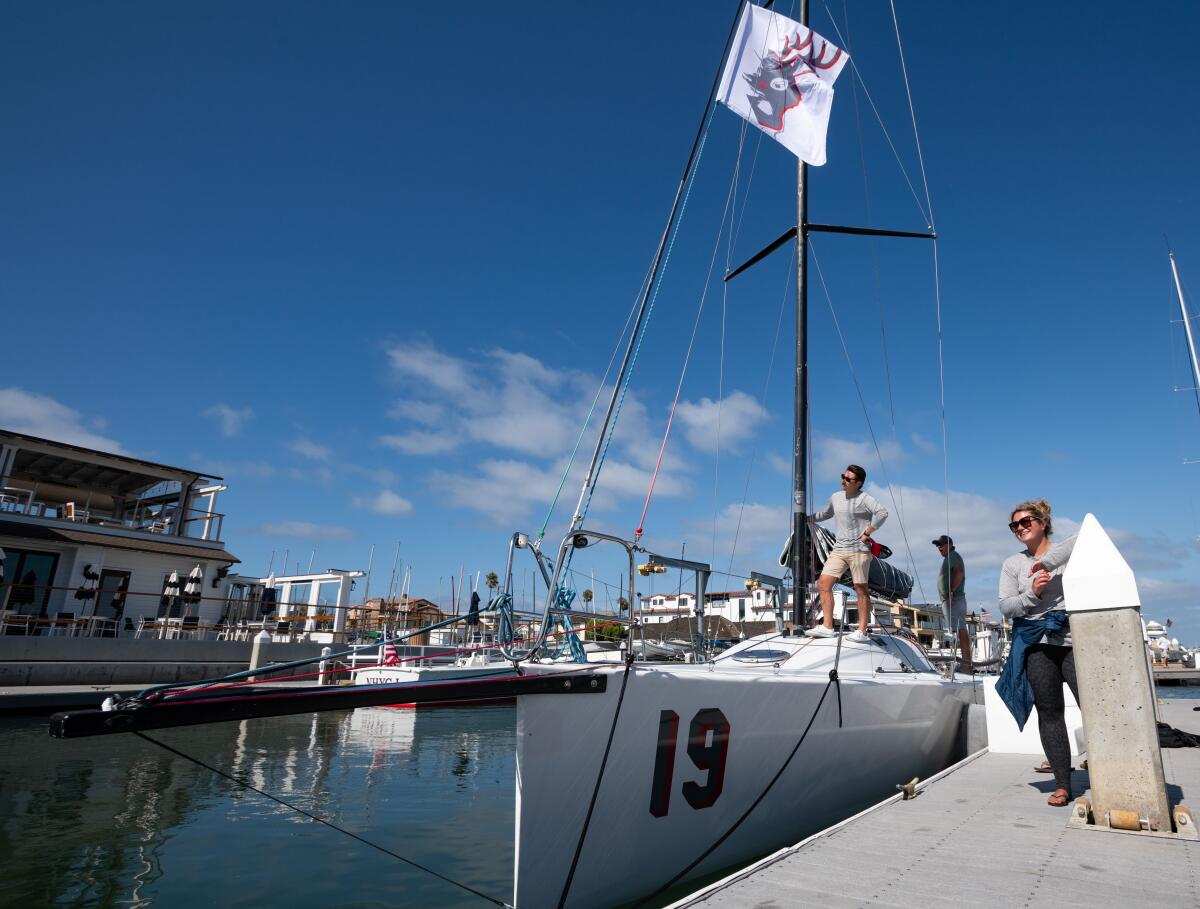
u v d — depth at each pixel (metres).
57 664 14.88
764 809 4.59
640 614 4.46
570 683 3.57
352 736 12.28
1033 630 4.07
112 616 19.61
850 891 2.57
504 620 3.96
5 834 5.97
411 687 3.09
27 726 11.70
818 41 8.23
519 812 3.37
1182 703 10.09
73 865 5.32
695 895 2.53
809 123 8.24
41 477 22.75
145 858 5.54
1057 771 3.98
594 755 3.66
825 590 6.50
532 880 3.40
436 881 5.25
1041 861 2.91
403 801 7.66
